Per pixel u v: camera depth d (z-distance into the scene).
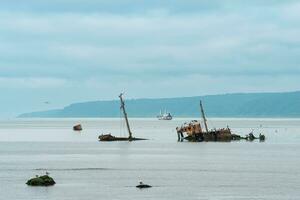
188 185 148.12
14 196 131.38
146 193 136.12
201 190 140.62
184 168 187.12
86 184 149.12
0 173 173.12
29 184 146.50
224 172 176.25
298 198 131.50
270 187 145.50
